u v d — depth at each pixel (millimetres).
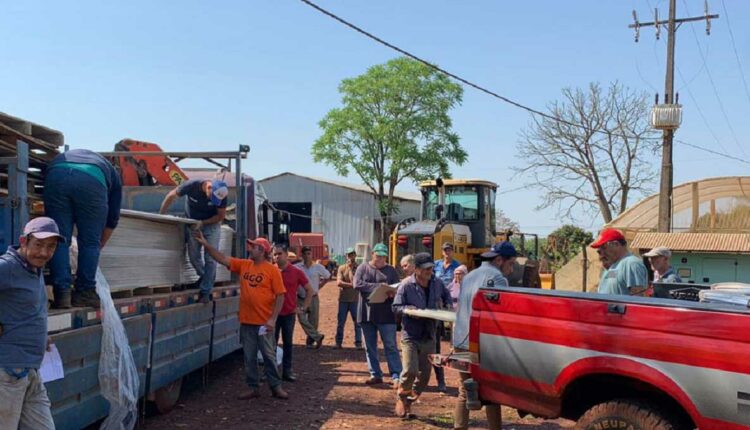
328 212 45781
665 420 4066
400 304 7438
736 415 3652
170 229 7473
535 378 4621
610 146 35906
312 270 12750
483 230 17625
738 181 16547
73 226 5680
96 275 5660
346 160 45031
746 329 3656
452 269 11102
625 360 4133
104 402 5664
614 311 4230
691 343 3855
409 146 43969
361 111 44750
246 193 10602
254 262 8250
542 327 4594
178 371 7270
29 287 4195
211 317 8367
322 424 7273
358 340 12547
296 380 9562
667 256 8258
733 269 12258
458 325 6496
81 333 5199
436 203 18453
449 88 44688
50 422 4441
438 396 8789
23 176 4992
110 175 5762
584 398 4703
